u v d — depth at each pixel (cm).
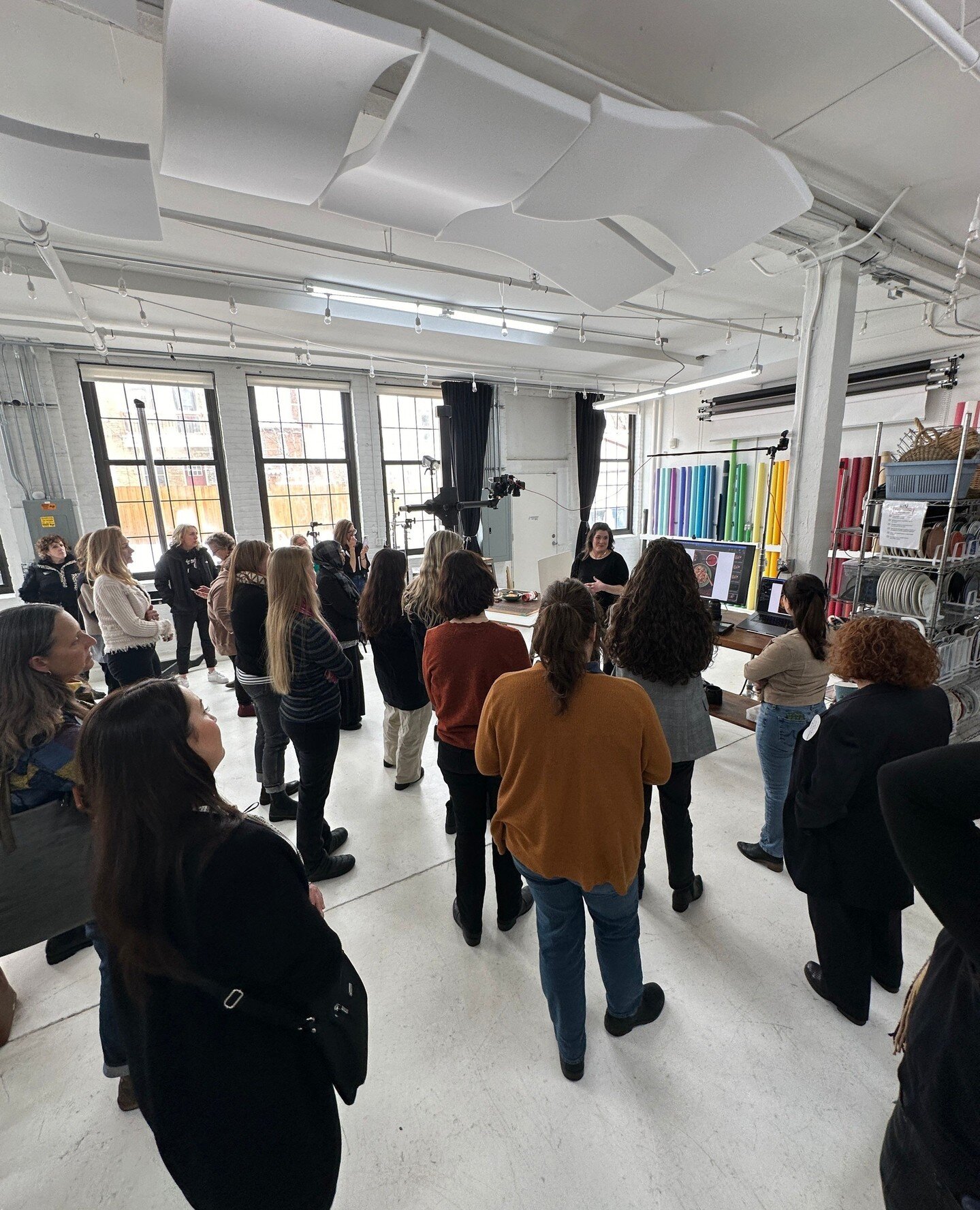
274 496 573
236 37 108
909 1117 74
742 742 317
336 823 247
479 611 160
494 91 125
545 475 752
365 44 112
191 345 465
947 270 357
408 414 642
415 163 150
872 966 148
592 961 171
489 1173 118
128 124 220
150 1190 117
